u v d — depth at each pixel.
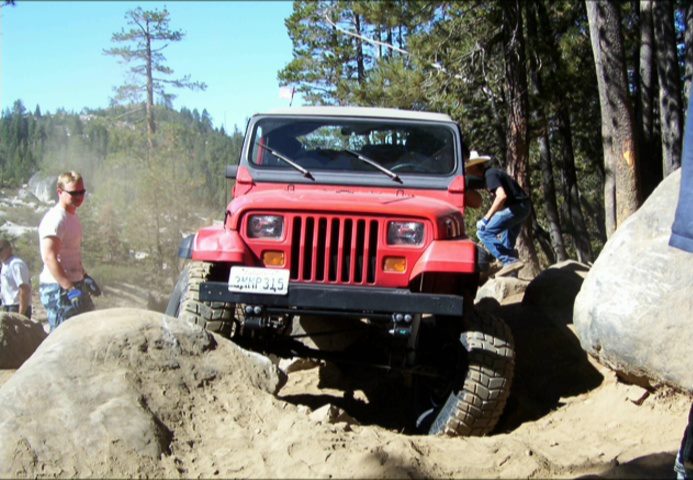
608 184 13.25
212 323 5.46
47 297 6.37
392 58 22.94
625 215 12.86
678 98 18.44
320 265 5.27
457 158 6.34
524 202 9.28
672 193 5.72
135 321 4.83
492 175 9.10
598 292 5.66
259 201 5.31
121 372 4.44
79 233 6.59
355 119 6.48
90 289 6.70
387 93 21.84
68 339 4.61
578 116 29.83
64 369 4.37
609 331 5.44
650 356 5.19
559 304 7.36
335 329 6.90
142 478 3.90
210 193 22.83
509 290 8.66
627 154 12.91
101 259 20.70
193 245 5.39
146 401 4.36
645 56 22.72
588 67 25.53
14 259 8.12
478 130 23.58
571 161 27.55
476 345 5.23
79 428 4.07
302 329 7.06
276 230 5.29
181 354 4.73
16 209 16.61
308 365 7.60
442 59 21.27
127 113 37.66
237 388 4.67
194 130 24.45
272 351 5.87
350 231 5.25
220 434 4.31
